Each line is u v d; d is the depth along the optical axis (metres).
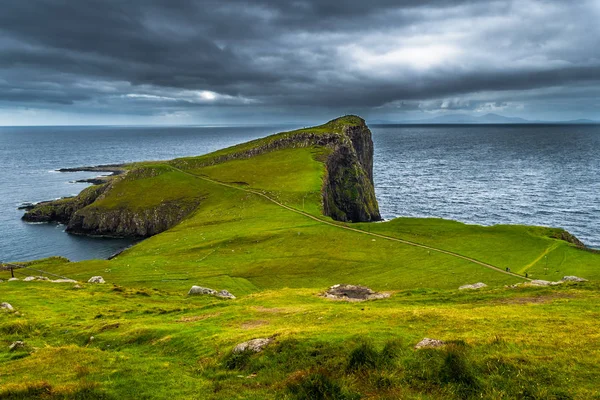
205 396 19.78
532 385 17.86
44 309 42.31
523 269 70.88
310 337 24.48
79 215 153.12
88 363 25.03
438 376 18.95
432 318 28.30
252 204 141.50
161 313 39.81
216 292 53.31
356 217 177.62
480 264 74.75
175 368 24.00
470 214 156.38
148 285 67.62
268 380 20.81
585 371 18.66
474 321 27.28
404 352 21.42
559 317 27.92
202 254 93.00
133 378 22.03
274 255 88.38
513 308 31.83
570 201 172.25
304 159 197.12
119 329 33.97
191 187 170.00
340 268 78.12
